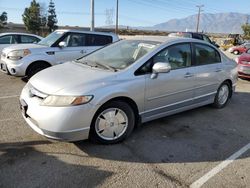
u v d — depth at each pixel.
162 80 4.50
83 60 4.95
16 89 7.12
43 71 4.48
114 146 4.05
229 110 6.01
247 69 9.55
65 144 4.02
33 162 3.53
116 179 3.26
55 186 3.09
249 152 4.09
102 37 8.80
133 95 4.14
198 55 5.30
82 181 3.20
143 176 3.35
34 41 11.62
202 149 4.11
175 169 3.54
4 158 3.59
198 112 5.77
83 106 3.63
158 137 4.44
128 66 4.24
